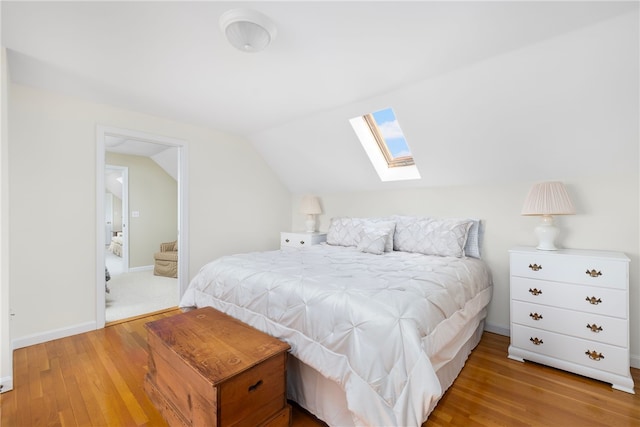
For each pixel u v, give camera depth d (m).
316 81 2.26
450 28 1.61
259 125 3.39
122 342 2.41
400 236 2.94
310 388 1.60
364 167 3.39
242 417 1.28
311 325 1.52
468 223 2.71
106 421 1.52
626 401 1.69
